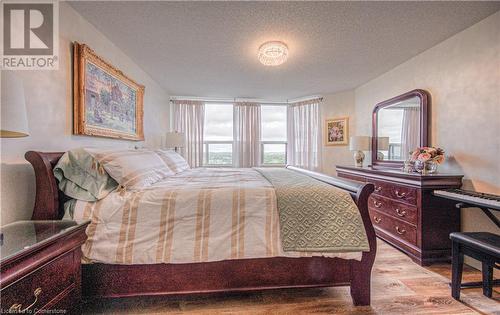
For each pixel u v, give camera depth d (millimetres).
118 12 1847
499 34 1829
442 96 2336
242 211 1419
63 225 1186
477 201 1615
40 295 928
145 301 1533
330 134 4383
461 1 1708
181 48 2486
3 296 779
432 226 2098
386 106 3207
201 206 1407
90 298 1380
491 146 1884
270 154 4988
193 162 4590
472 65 2033
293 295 1610
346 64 2936
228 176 2312
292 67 3033
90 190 1418
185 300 1551
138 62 2867
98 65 2045
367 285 1472
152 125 3549
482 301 1554
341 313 1428
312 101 4531
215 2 1728
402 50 2537
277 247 1386
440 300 1567
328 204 1457
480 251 1460
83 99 1843
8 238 1008
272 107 4984
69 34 1760
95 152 1527
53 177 1380
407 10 1816
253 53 2609
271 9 1809
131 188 1535
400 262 2137
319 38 2264
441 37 2246
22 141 1380
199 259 1354
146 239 1346
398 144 2967
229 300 1556
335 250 1364
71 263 1136
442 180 2100
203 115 4656
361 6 1768
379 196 2729
